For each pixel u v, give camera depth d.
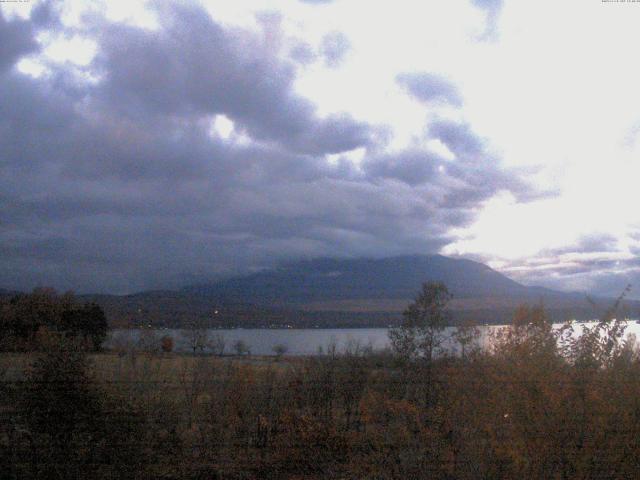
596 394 8.65
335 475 10.41
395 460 9.70
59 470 9.91
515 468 8.69
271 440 11.82
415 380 13.09
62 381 10.41
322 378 13.82
